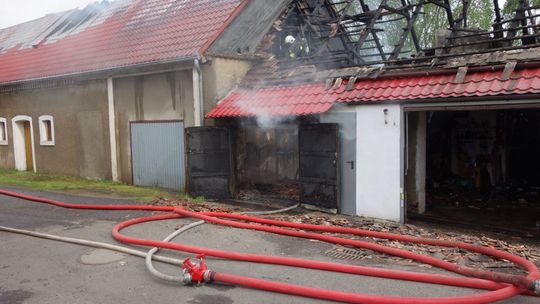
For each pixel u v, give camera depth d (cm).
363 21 1436
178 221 802
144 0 1580
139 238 684
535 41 1061
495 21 1286
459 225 842
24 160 1628
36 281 516
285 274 527
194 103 1078
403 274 486
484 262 566
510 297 419
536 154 1277
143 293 479
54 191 1132
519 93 664
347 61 1266
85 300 463
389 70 869
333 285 491
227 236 701
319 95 914
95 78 1296
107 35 1459
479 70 745
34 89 1504
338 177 887
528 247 673
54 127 1464
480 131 1252
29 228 750
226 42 1108
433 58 850
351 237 701
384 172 831
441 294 460
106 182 1291
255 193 1127
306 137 938
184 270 500
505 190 1203
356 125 868
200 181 1055
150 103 1184
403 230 756
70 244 658
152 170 1200
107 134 1301
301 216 857
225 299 460
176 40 1162
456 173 1301
